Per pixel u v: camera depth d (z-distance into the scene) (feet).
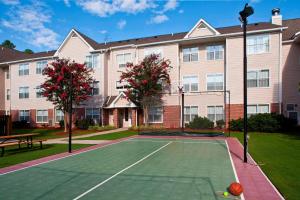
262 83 80.64
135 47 97.66
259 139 57.26
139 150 45.32
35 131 94.48
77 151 44.93
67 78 85.97
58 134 81.56
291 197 19.79
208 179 25.16
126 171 28.89
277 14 88.94
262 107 80.48
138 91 87.25
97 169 30.14
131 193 20.99
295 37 77.20
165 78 89.35
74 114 104.99
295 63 80.23
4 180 25.84
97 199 19.66
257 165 31.37
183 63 93.45
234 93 83.35
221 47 88.99
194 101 90.02
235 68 83.66
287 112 80.28
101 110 99.86
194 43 92.02
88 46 103.65
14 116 121.80
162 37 102.99
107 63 103.81
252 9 32.68
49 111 113.80
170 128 87.51
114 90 101.91
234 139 60.08
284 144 49.03
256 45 81.51
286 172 27.71
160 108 92.32
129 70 94.79
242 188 20.51
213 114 87.56
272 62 79.51
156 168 30.35
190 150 44.68
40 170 30.17
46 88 87.04
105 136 71.61
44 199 19.92
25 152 44.52
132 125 92.22
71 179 25.75
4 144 42.55
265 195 20.47
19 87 121.08
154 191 21.47
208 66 90.12
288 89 80.64
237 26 92.84
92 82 97.76
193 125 82.07
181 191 21.42
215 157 37.47
